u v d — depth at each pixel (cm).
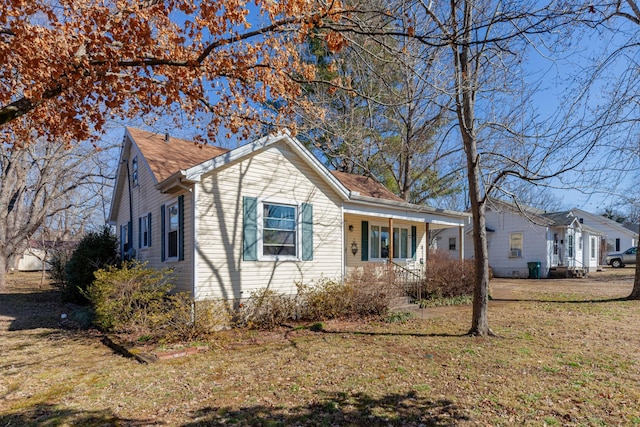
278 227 1067
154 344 744
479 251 804
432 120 1788
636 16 600
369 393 486
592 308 1130
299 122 1145
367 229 1471
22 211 2375
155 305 834
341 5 585
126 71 692
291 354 672
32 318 1134
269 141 1030
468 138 802
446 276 1370
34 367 627
